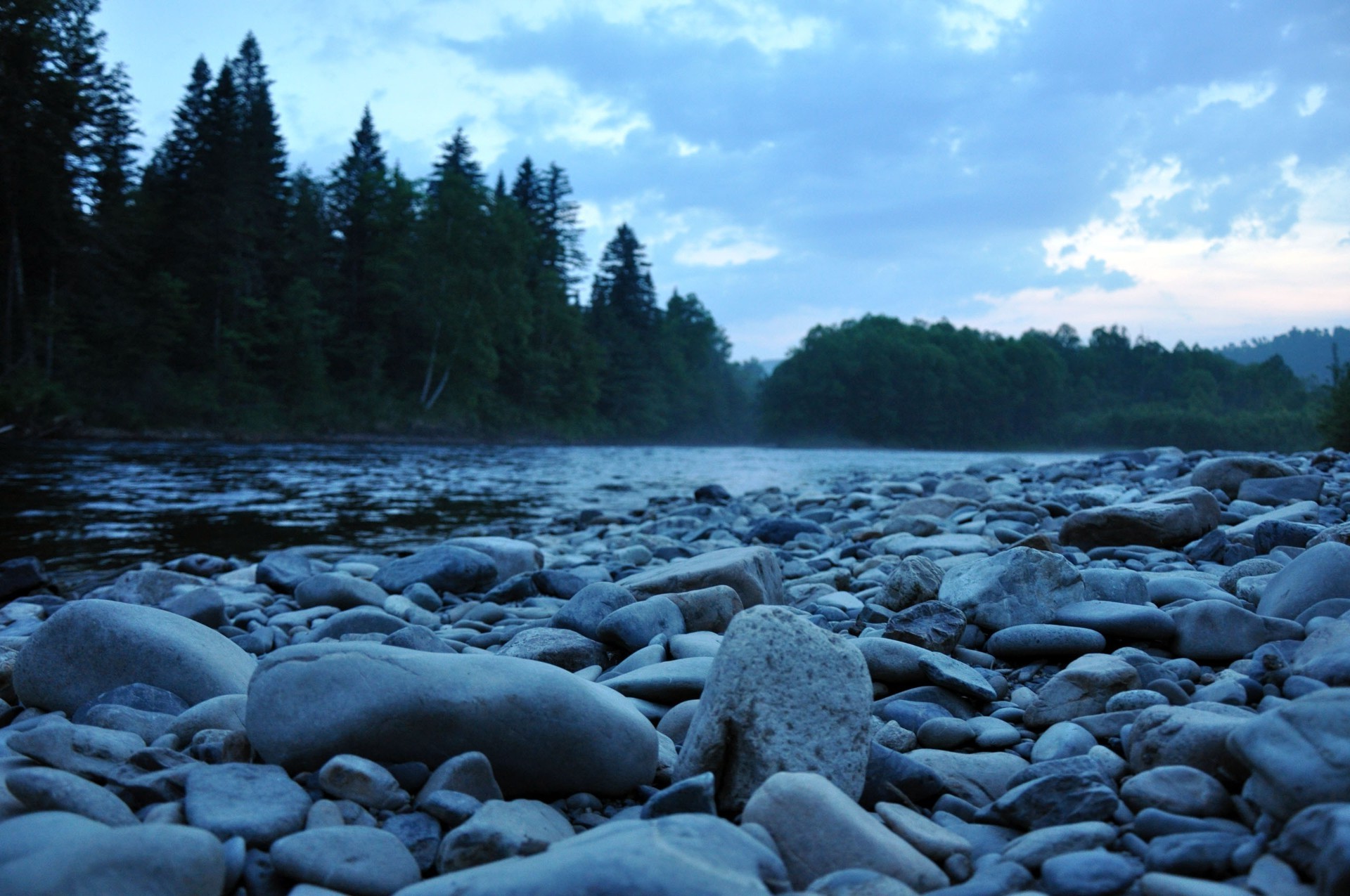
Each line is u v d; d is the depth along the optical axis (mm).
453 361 54906
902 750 2766
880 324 123562
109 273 40625
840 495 14367
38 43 33531
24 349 35500
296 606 6000
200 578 7004
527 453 40219
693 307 98625
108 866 1616
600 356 73438
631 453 47719
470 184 58344
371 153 63969
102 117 36438
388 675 2422
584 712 2541
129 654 3107
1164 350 137750
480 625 5180
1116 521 5945
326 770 2268
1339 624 2787
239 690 3125
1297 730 1920
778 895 1733
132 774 2271
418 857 2061
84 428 35500
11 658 3635
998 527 7059
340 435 47250
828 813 1994
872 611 4480
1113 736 2635
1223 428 99938
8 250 35219
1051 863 1852
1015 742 2783
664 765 2744
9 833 1757
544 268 72062
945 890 1820
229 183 45531
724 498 14742
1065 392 115625
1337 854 1557
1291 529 4941
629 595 4535
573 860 1619
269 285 50969
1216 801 2053
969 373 106188
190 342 45188
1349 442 21406
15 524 10719
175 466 21031
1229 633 3258
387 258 54844
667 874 1574
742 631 2508
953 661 3350
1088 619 3615
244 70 53812
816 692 2410
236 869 1883
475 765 2354
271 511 12820
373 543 10094
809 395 101562
